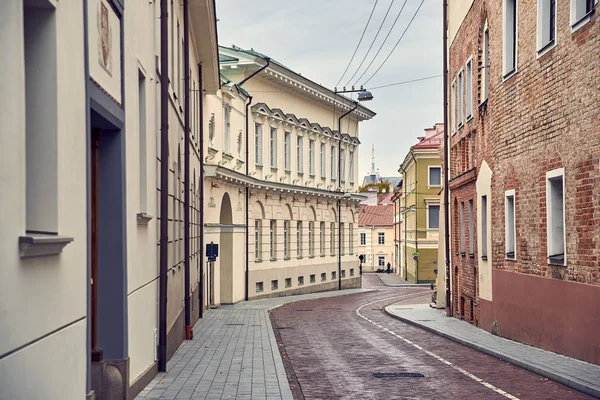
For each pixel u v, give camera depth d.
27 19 6.52
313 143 52.44
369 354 18.30
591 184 14.39
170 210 16.66
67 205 6.96
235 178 37.62
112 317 10.32
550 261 16.88
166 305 14.63
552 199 17.02
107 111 9.26
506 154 20.62
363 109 60.53
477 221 24.86
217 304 37.31
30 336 5.76
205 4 24.28
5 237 5.23
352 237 60.84
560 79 16.06
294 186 47.56
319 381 13.88
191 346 19.45
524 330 19.08
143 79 12.87
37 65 6.54
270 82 45.44
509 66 20.70
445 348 19.61
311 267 51.81
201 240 29.94
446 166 30.42
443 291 35.78
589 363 14.66
